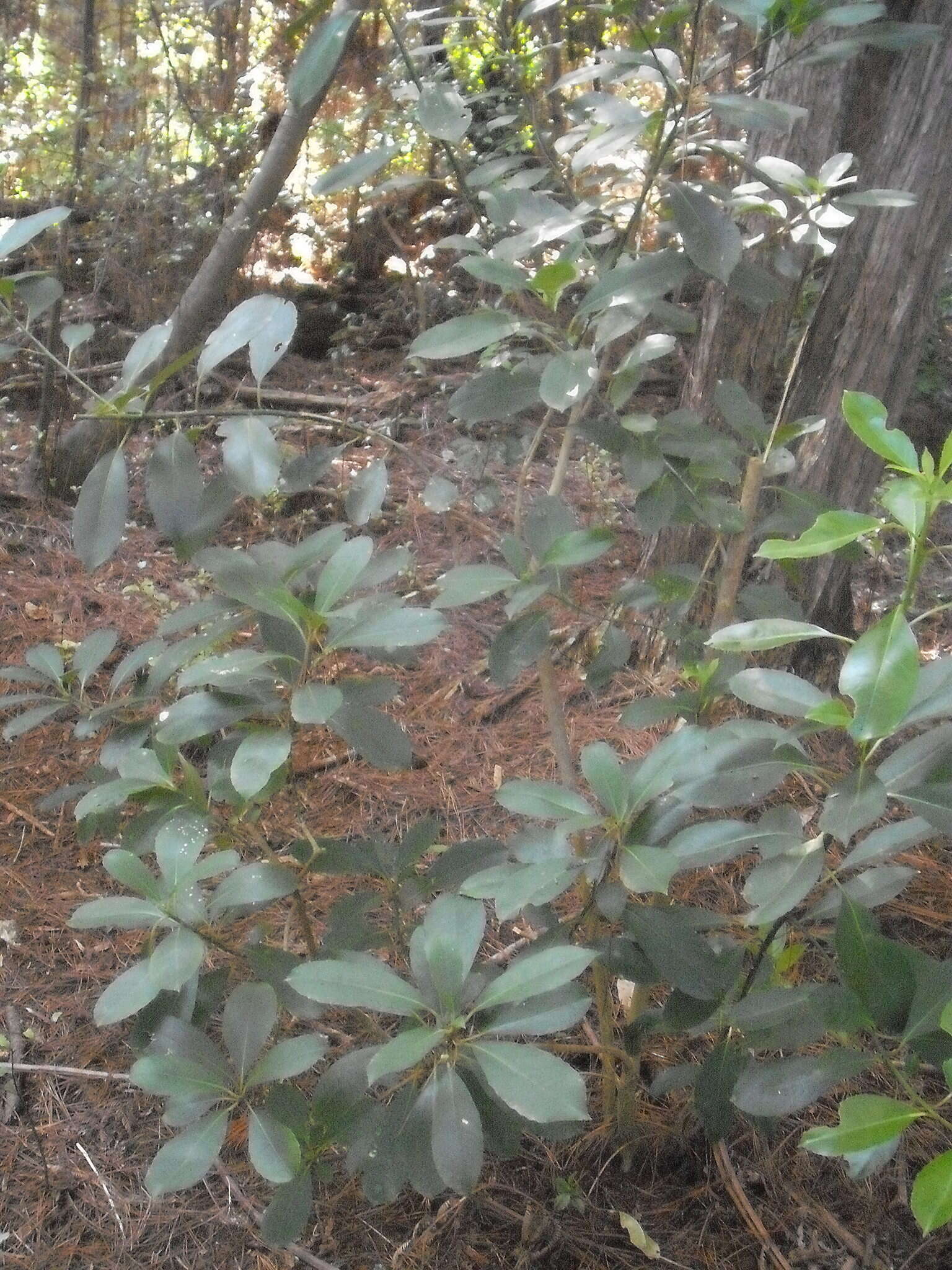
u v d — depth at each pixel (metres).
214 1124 1.34
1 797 2.91
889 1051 1.95
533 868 1.29
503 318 1.47
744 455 1.85
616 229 1.85
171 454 1.51
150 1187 1.28
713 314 3.15
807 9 1.52
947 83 2.80
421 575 3.84
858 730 1.00
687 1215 1.87
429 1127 1.36
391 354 5.91
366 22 4.70
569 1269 1.77
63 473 4.46
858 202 1.75
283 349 1.50
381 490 1.62
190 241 5.38
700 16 1.57
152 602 3.68
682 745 1.40
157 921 1.40
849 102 2.96
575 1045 1.86
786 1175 1.93
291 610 1.37
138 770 1.51
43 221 1.49
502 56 2.00
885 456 1.09
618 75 1.67
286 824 2.73
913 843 1.35
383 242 6.36
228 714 1.48
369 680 1.54
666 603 1.94
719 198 1.84
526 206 1.63
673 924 1.52
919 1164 1.94
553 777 3.04
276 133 4.23
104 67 5.19
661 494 1.75
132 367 1.54
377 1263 1.78
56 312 4.25
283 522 4.13
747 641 1.20
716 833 1.42
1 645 3.51
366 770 3.06
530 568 1.69
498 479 4.50
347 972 1.24
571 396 1.40
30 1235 1.84
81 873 2.70
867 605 3.94
